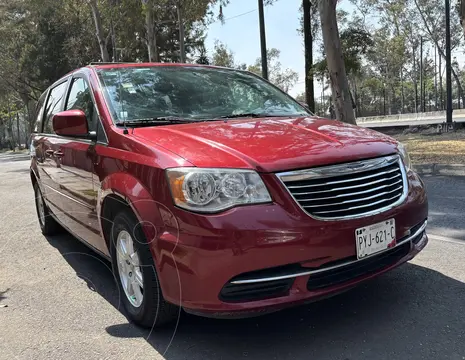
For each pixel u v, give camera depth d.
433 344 2.68
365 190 2.77
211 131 3.11
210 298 2.49
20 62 38.03
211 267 2.46
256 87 4.46
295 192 2.57
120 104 3.59
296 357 2.62
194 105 3.83
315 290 2.63
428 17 37.62
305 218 2.54
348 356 2.60
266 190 2.55
